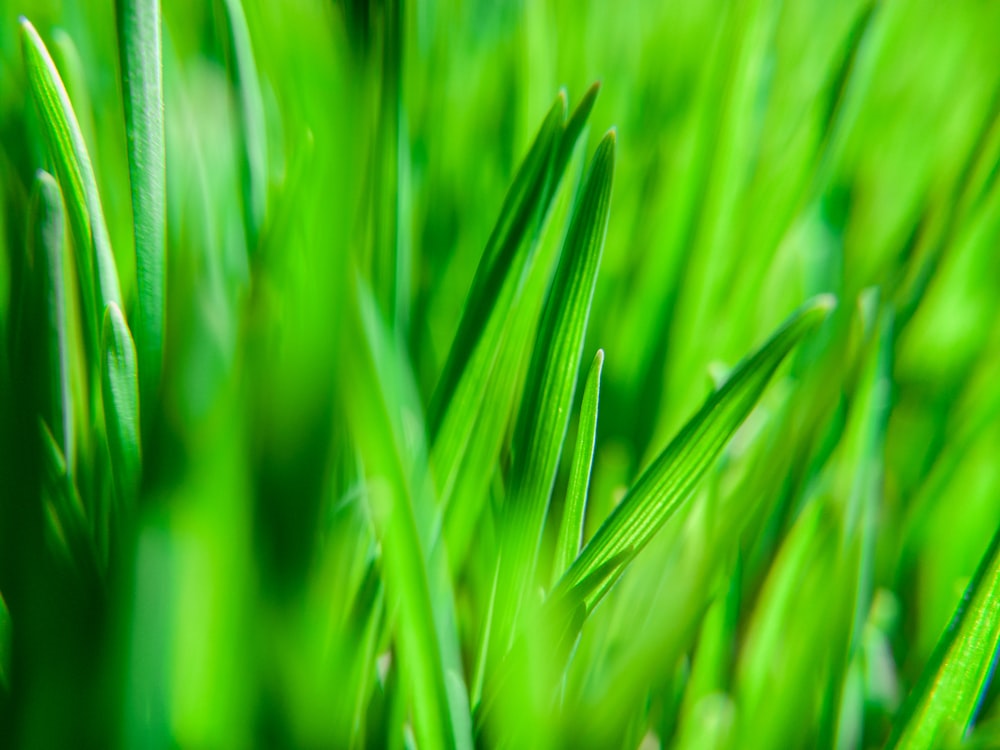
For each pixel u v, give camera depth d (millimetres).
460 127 246
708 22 289
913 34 321
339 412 110
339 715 123
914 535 185
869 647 163
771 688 148
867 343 160
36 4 215
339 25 109
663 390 199
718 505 152
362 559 128
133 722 108
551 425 130
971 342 225
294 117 163
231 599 109
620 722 130
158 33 123
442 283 200
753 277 203
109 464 132
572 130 128
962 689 129
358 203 117
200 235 132
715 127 206
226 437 106
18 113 180
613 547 124
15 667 120
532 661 121
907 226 213
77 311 136
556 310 128
